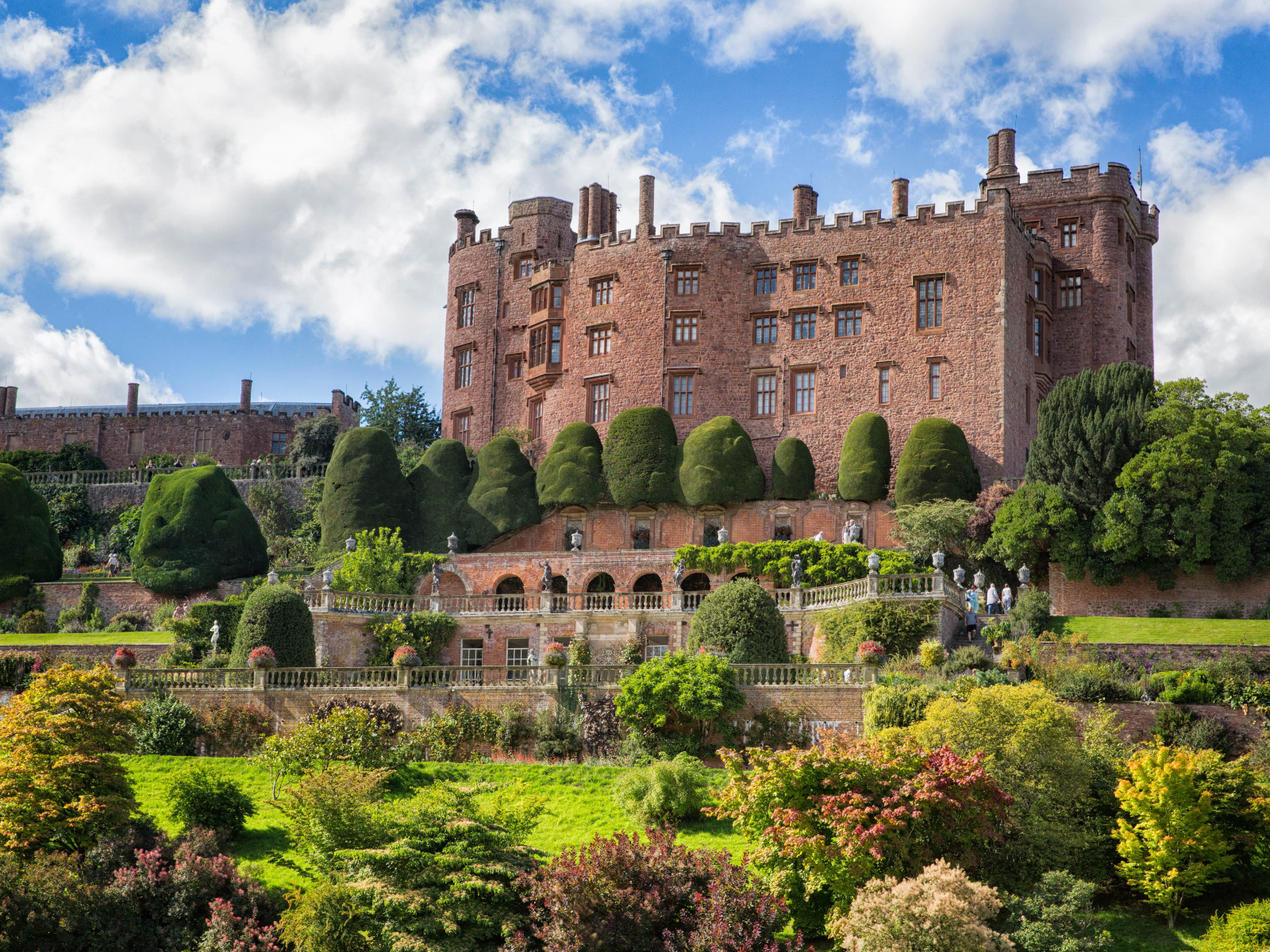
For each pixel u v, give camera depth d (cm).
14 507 7194
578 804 4131
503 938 3141
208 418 9681
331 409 10169
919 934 2973
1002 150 7738
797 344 7175
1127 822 3562
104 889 3284
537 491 7150
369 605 5778
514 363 8000
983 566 6078
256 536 7319
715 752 4466
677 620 5594
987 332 6831
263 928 3297
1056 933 3195
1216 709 4175
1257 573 5781
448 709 4697
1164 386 6016
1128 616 5872
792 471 6800
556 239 8156
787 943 3103
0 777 3609
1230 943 3222
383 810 3634
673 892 3158
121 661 4897
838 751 3431
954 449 6506
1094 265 7425
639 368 7394
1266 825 3500
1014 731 3616
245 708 4731
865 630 5053
